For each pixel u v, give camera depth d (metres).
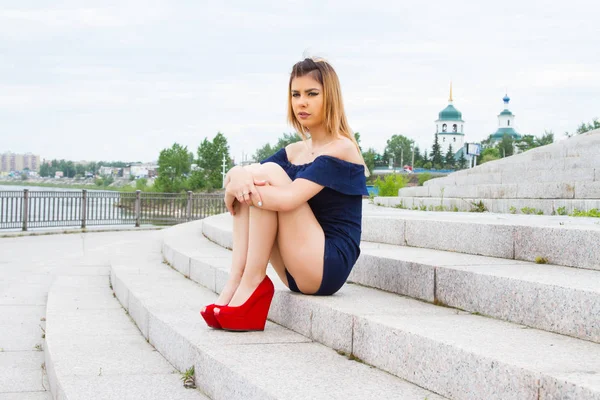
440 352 2.29
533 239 3.74
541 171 9.80
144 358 3.64
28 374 3.93
